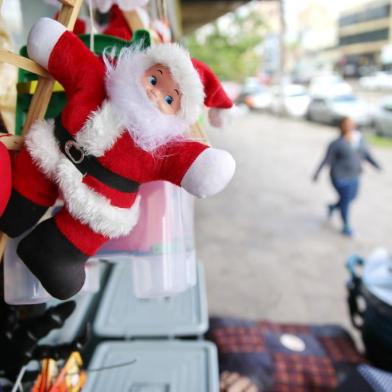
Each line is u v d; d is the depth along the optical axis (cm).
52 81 75
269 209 532
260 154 890
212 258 382
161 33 115
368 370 147
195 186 68
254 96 1870
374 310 196
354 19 3400
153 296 88
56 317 98
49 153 68
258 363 173
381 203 554
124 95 66
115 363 137
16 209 70
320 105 1303
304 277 348
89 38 84
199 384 127
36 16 214
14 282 81
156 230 86
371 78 2362
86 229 70
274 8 2595
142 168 70
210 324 199
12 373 100
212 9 602
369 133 1081
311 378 169
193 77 66
